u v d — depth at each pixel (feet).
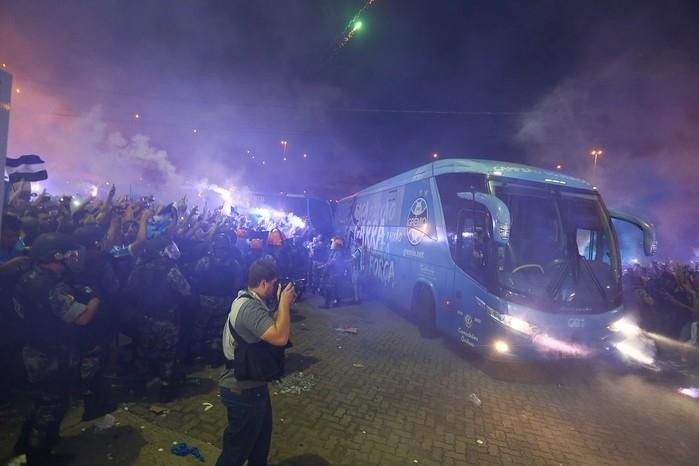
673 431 15.35
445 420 15.06
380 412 15.30
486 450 13.28
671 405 17.69
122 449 11.43
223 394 8.98
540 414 16.10
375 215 36.55
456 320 21.20
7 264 11.32
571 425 15.38
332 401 15.96
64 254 10.16
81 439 11.75
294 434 13.29
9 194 16.84
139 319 14.21
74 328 10.56
